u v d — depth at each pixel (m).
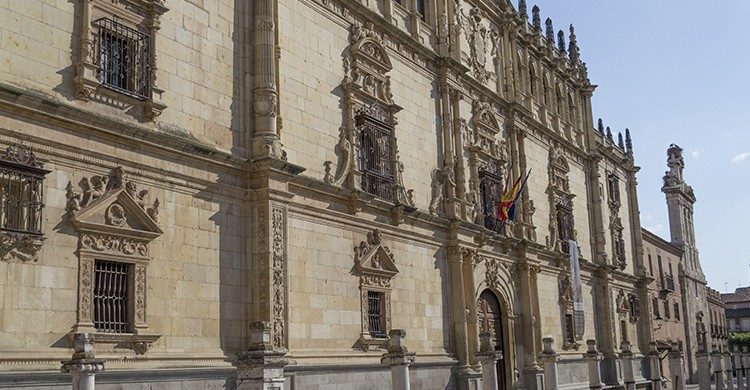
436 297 31.05
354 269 26.36
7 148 16.62
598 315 48.38
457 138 34.22
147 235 19.42
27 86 17.30
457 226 32.31
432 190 32.12
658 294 68.12
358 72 28.31
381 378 26.41
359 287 26.48
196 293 20.72
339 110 27.16
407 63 31.64
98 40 19.08
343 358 24.92
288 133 24.50
